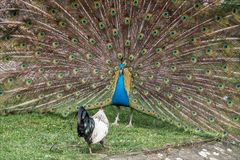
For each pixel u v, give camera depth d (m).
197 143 12.02
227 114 12.34
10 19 12.42
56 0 12.55
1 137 11.23
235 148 12.31
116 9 12.58
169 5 12.67
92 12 12.58
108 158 10.42
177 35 12.62
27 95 12.30
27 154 10.18
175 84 12.47
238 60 12.61
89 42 12.45
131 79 12.41
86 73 12.44
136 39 12.48
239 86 12.47
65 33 12.54
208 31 12.62
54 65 12.44
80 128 10.15
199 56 12.59
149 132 12.52
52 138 11.43
